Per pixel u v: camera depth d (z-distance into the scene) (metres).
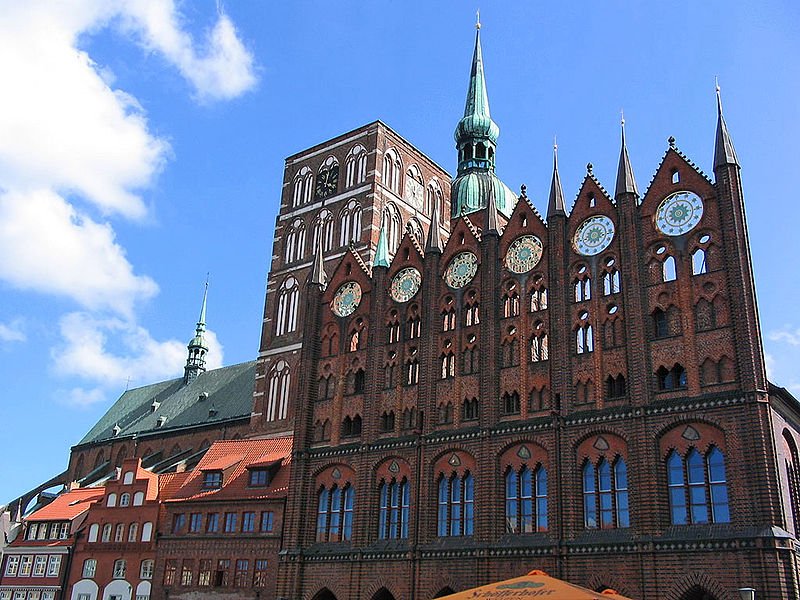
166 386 144.00
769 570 45.44
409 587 58.62
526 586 35.00
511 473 57.25
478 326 62.97
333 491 66.38
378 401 66.31
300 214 105.81
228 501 76.56
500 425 58.47
